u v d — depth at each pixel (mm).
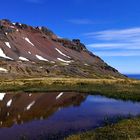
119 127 31297
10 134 32438
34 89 87188
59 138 30031
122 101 62625
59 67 196750
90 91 81625
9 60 188875
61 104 59938
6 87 92062
